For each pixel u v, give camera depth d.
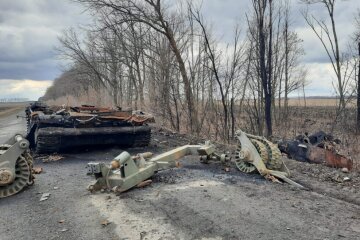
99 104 26.28
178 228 5.13
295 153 9.09
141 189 6.75
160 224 5.27
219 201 6.00
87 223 5.50
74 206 6.23
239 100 16.83
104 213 5.81
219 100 16.59
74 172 8.68
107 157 10.43
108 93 27.12
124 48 21.45
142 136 11.48
